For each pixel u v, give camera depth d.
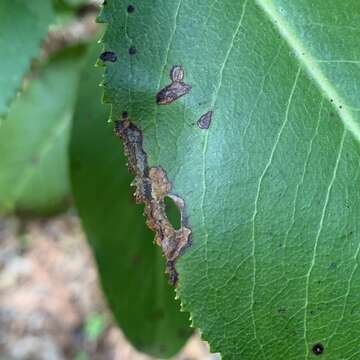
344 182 0.08
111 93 0.09
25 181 0.19
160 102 0.09
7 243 0.42
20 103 0.18
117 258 0.15
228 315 0.09
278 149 0.09
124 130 0.09
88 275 0.40
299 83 0.09
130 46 0.09
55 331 0.38
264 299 0.09
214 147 0.09
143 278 0.15
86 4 0.17
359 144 0.08
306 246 0.08
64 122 0.19
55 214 0.19
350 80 0.09
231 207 0.08
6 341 0.38
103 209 0.15
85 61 0.15
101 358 0.36
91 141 0.15
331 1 0.09
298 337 0.09
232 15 0.09
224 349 0.09
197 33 0.09
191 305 0.09
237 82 0.09
